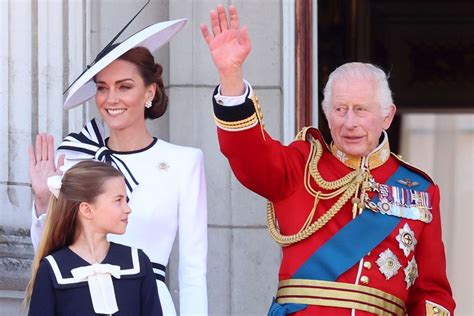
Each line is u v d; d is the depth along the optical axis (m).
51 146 19.12
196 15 23.05
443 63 45.06
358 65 17.47
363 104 17.17
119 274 17.20
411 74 45.06
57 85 23.56
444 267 17.56
